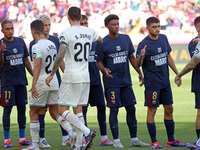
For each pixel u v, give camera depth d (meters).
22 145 18.97
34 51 16.03
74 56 15.66
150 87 17.66
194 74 16.97
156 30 17.45
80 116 16.25
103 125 18.92
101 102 19.28
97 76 19.53
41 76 16.59
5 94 18.88
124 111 31.34
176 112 29.88
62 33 15.49
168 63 18.67
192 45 17.58
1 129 24.25
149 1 95.44
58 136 21.38
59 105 15.94
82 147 17.64
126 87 18.31
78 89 15.76
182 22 93.06
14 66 19.16
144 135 21.02
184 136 20.30
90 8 96.25
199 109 16.80
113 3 96.19
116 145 17.72
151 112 17.53
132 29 94.31
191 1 94.88
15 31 93.12
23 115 19.19
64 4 96.00
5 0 95.44
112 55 18.19
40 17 19.02
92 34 16.36
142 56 16.78
